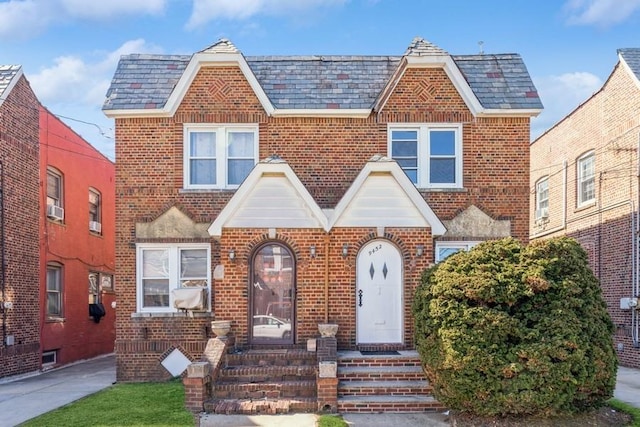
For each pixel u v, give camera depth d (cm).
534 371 848
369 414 970
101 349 2119
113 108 1350
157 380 1309
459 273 931
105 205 2208
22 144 1523
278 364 1122
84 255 1977
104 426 887
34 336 1560
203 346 1320
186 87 1375
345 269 1214
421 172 1387
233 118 1379
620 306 1627
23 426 896
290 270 1227
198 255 1366
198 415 955
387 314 1219
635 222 1559
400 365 1100
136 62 1462
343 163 1388
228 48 1380
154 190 1362
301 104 1384
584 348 862
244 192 1201
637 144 1551
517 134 1391
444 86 1397
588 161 1886
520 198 1377
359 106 1388
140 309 1339
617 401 1025
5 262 1420
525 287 900
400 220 1221
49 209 1703
